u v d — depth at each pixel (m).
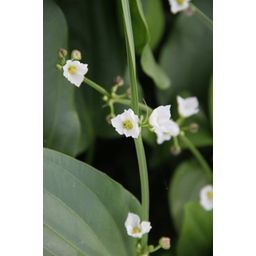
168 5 0.35
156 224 0.35
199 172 0.36
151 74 0.33
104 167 0.33
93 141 0.33
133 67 0.28
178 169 0.36
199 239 0.34
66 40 0.31
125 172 0.34
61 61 0.30
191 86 0.36
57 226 0.29
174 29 0.36
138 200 0.32
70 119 0.31
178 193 0.35
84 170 0.29
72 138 0.31
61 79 0.31
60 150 0.31
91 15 0.33
